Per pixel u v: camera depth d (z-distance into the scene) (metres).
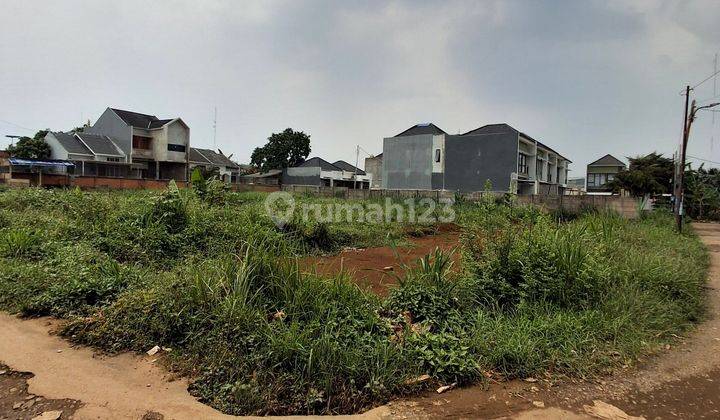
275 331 3.38
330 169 46.78
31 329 4.04
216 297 3.81
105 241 6.62
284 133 45.62
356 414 2.87
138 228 7.11
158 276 5.15
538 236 5.06
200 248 7.08
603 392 3.29
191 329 3.65
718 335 4.63
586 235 6.00
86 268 4.97
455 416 2.87
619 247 6.89
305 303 3.80
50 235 6.96
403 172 35.41
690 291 5.71
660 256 6.70
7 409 2.76
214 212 8.69
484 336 3.79
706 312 5.41
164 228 7.32
